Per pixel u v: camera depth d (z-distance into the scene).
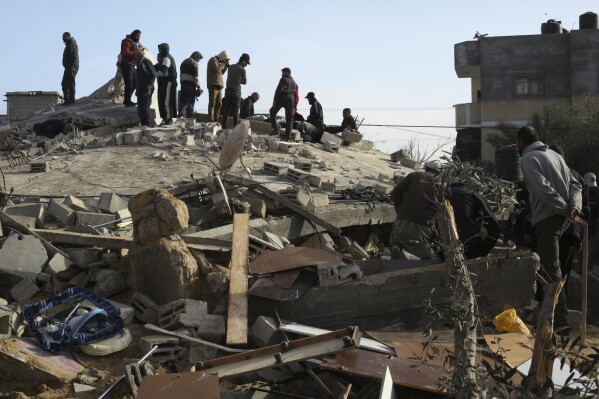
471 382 4.90
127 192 12.80
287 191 11.93
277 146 16.66
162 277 7.61
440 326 7.39
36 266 8.17
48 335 6.66
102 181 13.51
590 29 43.88
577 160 32.72
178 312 7.12
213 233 9.77
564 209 8.01
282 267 7.56
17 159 15.34
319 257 7.67
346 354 6.20
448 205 5.60
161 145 16.28
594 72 43.53
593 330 8.48
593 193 11.71
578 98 43.47
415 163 18.47
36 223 10.18
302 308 7.39
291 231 11.28
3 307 6.82
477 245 8.38
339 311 7.46
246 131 12.41
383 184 14.14
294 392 6.27
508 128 37.19
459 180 5.93
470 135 45.34
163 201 7.64
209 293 7.62
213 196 11.03
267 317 7.26
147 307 7.36
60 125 18.83
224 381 6.38
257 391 6.01
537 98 44.12
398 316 7.59
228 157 12.38
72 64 22.00
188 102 19.55
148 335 7.02
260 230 10.38
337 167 16.16
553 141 33.16
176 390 5.66
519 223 9.36
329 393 6.01
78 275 8.06
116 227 10.38
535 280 7.84
